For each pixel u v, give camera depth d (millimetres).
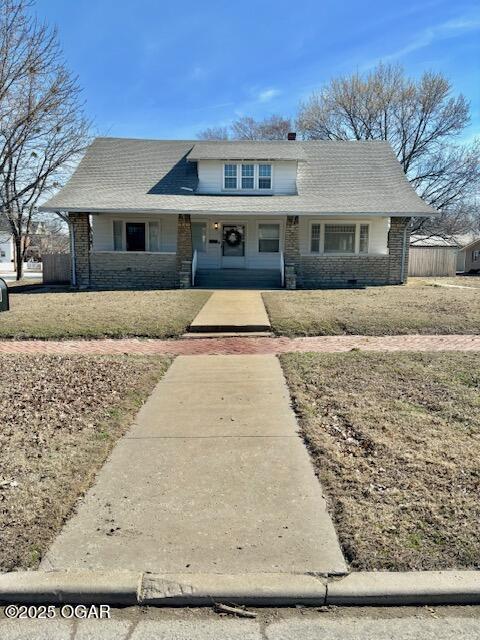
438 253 25188
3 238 44531
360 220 19391
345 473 3533
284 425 4535
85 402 5176
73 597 2420
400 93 33281
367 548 2684
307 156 21312
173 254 17828
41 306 11945
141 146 21703
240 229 19859
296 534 2834
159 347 8219
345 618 2334
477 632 2242
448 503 3100
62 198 17922
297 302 12406
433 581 2445
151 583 2457
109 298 13477
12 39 17344
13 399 5250
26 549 2693
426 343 8148
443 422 4484
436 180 32844
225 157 19094
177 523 2957
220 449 4016
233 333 9250
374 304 11844
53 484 3395
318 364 6648
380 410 4809
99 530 2887
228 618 2336
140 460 3826
